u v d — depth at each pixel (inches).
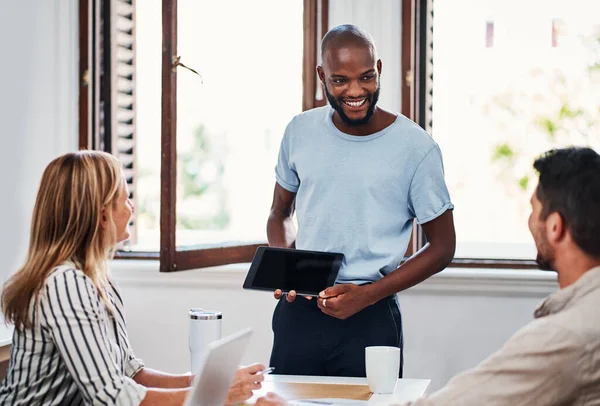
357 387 81.3
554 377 51.8
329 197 95.4
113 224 75.5
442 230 96.1
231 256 130.5
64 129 138.3
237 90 139.6
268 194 152.4
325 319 91.8
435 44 147.5
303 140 98.7
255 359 132.4
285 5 134.3
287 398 75.9
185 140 132.6
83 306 70.4
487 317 128.6
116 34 142.2
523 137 154.9
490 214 156.9
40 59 133.5
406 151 94.7
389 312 92.7
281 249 91.3
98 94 142.2
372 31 134.0
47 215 73.7
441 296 129.1
